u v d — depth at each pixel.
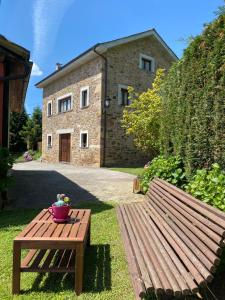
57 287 3.03
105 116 15.56
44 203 6.70
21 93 9.85
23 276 3.25
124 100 16.48
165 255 2.77
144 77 17.31
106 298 2.82
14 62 6.87
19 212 5.88
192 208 3.12
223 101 3.97
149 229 3.54
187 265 2.48
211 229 2.53
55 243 2.89
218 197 3.45
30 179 10.45
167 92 6.32
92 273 3.32
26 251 3.79
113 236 4.46
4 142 6.69
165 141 6.45
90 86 16.30
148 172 6.69
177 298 2.75
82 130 17.06
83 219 3.63
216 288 2.94
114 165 15.97
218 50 4.11
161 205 4.09
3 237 4.39
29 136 31.05
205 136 4.43
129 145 16.56
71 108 18.28
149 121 11.73
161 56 18.27
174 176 5.37
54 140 20.64
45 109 22.20
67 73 18.72
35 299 2.80
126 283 3.10
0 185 6.03
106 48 15.16
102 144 15.49
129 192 7.85
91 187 8.67
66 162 19.00
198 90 4.68
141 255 2.82
